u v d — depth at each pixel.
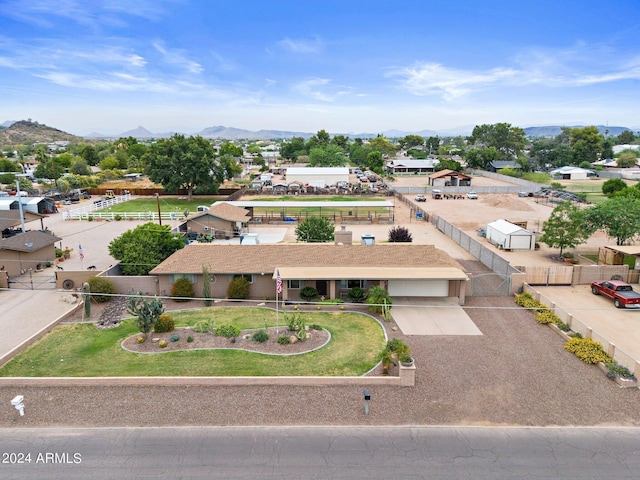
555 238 44.19
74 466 16.36
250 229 61.81
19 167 130.62
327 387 21.80
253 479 15.70
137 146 167.88
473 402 20.64
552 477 15.93
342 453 17.12
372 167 147.75
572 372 23.33
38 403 20.39
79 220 66.31
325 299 33.72
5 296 34.88
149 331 26.50
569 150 172.88
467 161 152.12
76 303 33.28
